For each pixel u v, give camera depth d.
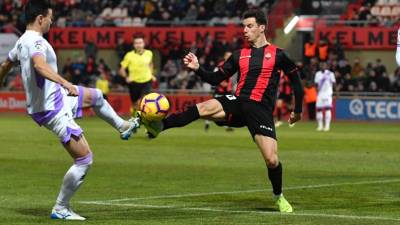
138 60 65.19
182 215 25.75
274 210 26.94
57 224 23.98
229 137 63.94
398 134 69.50
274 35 100.31
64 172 38.62
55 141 57.78
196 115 25.86
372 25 98.88
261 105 26.22
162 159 45.66
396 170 40.72
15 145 54.31
